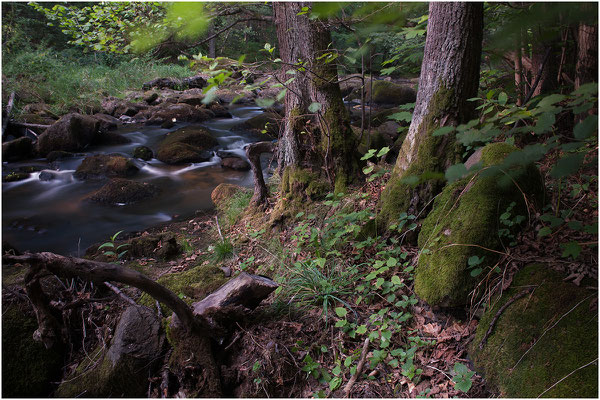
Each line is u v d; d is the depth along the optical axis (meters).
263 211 4.92
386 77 15.47
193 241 4.99
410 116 3.60
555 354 2.24
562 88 3.71
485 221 2.81
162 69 15.38
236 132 10.45
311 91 4.41
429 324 2.86
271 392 2.71
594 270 2.45
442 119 3.34
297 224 4.31
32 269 2.70
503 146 3.02
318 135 4.44
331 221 3.89
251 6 4.14
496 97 4.16
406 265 3.21
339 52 3.76
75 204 6.70
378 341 2.85
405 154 3.58
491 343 2.52
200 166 8.56
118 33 4.80
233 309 2.96
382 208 3.61
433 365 2.65
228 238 4.66
